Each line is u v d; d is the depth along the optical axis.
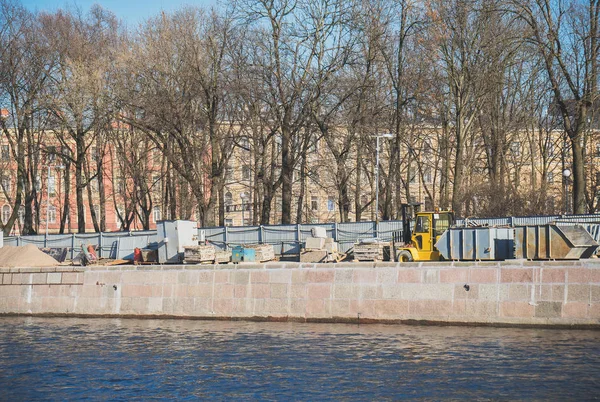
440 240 34.41
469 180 60.69
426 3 49.56
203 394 22.08
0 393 22.66
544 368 23.75
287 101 53.03
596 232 34.62
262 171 57.84
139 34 53.97
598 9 43.41
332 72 52.91
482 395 21.12
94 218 64.75
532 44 47.09
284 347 28.39
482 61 49.00
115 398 21.92
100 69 54.00
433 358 25.64
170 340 30.67
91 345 29.89
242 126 58.28
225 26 53.97
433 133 79.25
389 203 55.06
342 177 57.12
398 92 53.03
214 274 36.31
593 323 29.31
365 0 52.38
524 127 65.00
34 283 39.69
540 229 31.77
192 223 42.38
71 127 60.06
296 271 34.72
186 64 52.47
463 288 31.55
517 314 30.48
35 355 27.95
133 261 44.62
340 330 31.70
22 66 59.25
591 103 45.16
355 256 40.09
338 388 22.28
